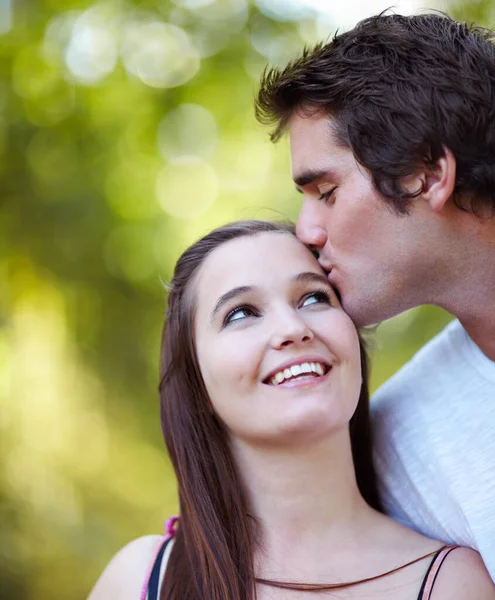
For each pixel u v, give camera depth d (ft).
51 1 15.75
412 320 14.15
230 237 5.52
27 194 14.80
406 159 4.99
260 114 5.65
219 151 16.84
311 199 5.43
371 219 5.11
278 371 5.01
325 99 5.20
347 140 5.12
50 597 13.08
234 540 5.24
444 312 13.74
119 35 16.03
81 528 13.73
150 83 16.20
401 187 5.03
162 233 16.46
